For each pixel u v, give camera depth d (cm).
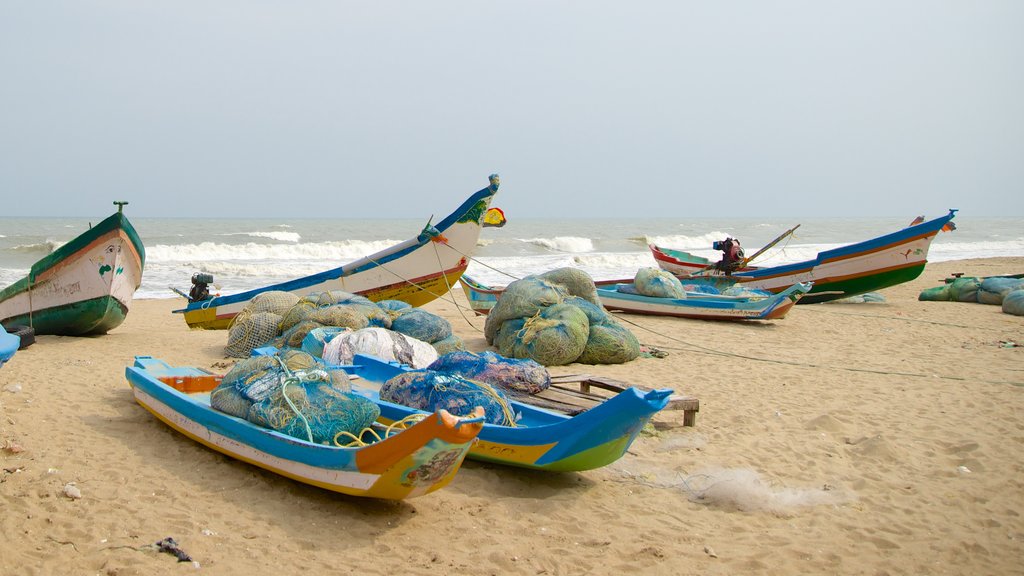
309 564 530
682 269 2422
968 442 844
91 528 567
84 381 1004
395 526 595
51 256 1340
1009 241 7094
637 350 1310
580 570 543
